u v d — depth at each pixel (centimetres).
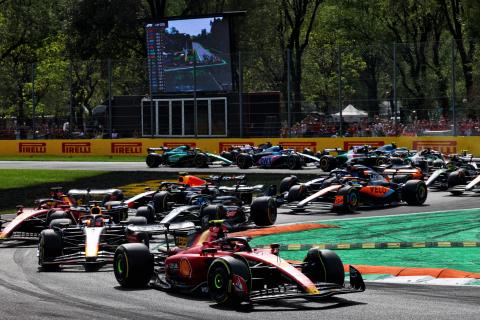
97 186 7538
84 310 2545
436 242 3997
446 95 10469
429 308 2491
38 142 12050
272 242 4175
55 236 3450
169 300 2698
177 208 4328
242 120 10538
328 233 4491
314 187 5688
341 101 10106
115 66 12188
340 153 8456
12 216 5794
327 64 14675
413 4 13988
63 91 17488
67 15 15788
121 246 2984
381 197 5662
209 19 11375
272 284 2703
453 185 6462
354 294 2758
